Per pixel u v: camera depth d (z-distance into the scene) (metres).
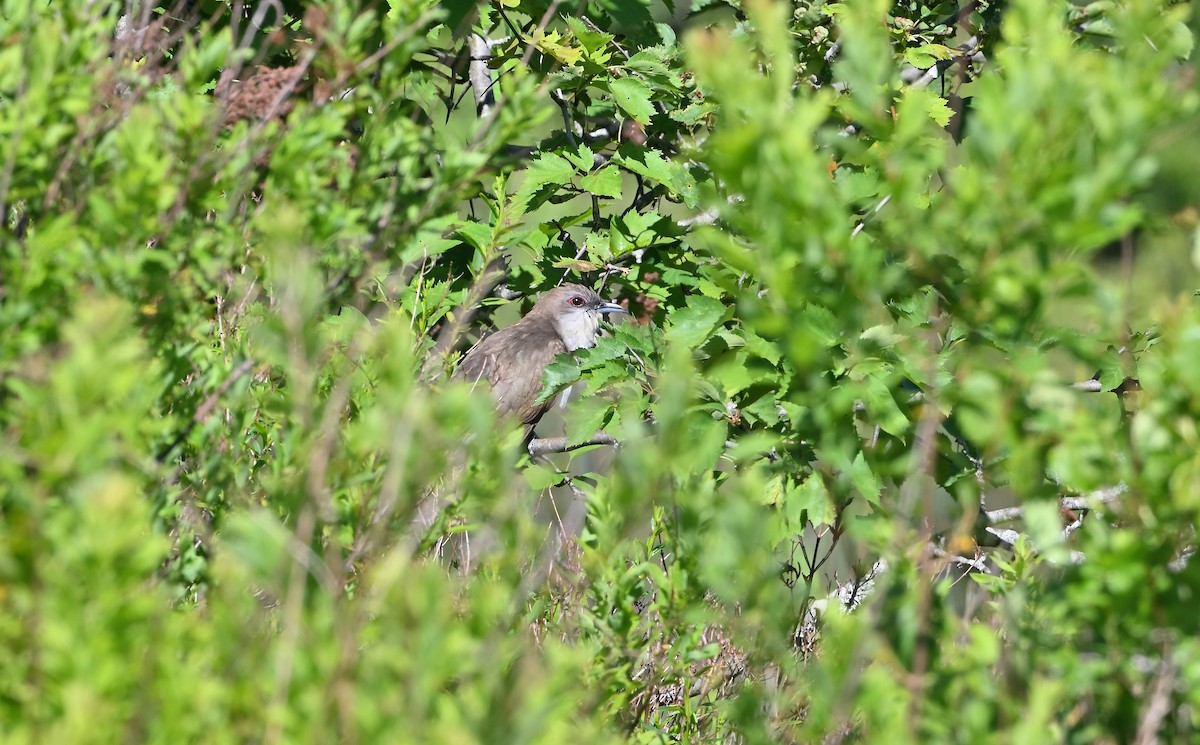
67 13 6.42
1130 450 5.39
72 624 4.29
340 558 6.10
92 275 5.92
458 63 14.93
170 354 6.51
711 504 6.42
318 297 6.03
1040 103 4.85
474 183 7.26
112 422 4.79
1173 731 5.54
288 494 5.88
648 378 12.29
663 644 7.00
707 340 11.42
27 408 5.11
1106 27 7.84
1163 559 5.39
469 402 5.28
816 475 9.61
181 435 6.57
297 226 5.62
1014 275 5.10
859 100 5.38
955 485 8.17
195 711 4.52
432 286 13.59
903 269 5.52
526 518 6.20
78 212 6.29
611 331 13.68
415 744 4.32
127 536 4.38
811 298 5.67
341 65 6.93
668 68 14.27
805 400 7.87
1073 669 5.46
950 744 5.24
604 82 14.02
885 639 5.51
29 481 4.98
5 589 4.72
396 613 4.58
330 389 7.43
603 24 15.31
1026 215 4.90
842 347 8.01
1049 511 5.69
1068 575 5.54
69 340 5.11
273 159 6.60
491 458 6.11
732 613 7.83
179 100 6.41
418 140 7.18
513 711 4.68
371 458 6.40
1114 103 4.78
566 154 14.13
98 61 6.88
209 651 5.00
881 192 6.44
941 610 5.80
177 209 6.39
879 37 5.59
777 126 5.00
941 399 6.21
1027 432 5.75
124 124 6.25
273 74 7.27
